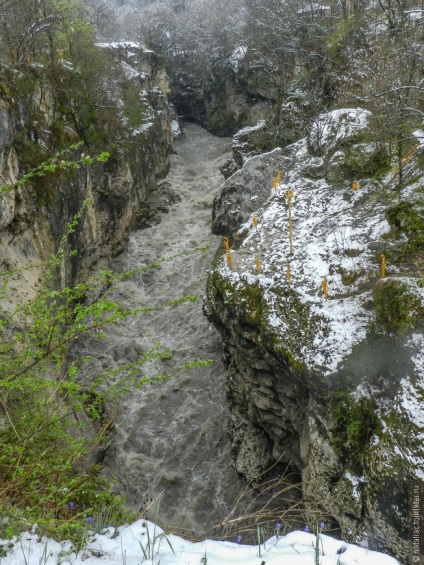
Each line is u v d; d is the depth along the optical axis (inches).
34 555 96.0
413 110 315.3
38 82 430.3
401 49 370.0
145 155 685.3
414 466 180.7
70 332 119.6
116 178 566.3
